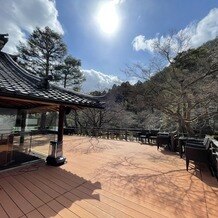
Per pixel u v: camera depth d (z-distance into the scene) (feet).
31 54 44.14
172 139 20.52
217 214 7.42
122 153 19.17
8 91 9.01
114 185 10.38
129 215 7.23
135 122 46.70
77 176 11.78
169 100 26.23
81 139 30.17
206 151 12.40
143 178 11.62
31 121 36.55
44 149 20.18
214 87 23.04
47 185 10.15
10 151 15.71
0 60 15.39
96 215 7.17
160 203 8.29
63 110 14.97
